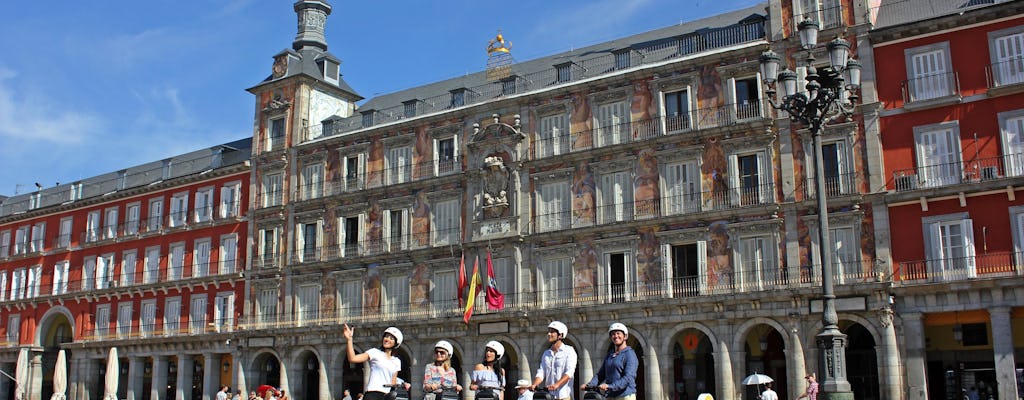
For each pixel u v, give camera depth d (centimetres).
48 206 8125
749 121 4672
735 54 4812
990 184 4047
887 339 4188
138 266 7344
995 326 3969
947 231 4175
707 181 4809
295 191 6425
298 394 6075
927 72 4341
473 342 5409
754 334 4866
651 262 4900
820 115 2584
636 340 5178
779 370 4809
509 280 5369
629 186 5056
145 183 7731
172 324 6950
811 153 4547
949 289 4072
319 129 6669
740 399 4497
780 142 4641
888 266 4256
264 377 6425
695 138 4862
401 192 5931
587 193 5181
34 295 8044
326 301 6106
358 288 5991
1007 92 4106
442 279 5653
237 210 6769
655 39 5659
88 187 8288
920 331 4156
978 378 4266
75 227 7950
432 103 6222
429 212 5775
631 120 5112
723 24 5438
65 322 8025
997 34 4203
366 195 6047
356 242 6078
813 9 4631
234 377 6400
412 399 5562
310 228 6359
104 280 7569
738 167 4744
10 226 8531
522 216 5394
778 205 4553
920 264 4197
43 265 8088
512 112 5569
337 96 6925
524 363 5175
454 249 5594
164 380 6938
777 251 4544
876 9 4725
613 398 1544
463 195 5672
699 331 4909
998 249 4041
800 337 4400
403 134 5997
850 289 4262
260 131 6750
